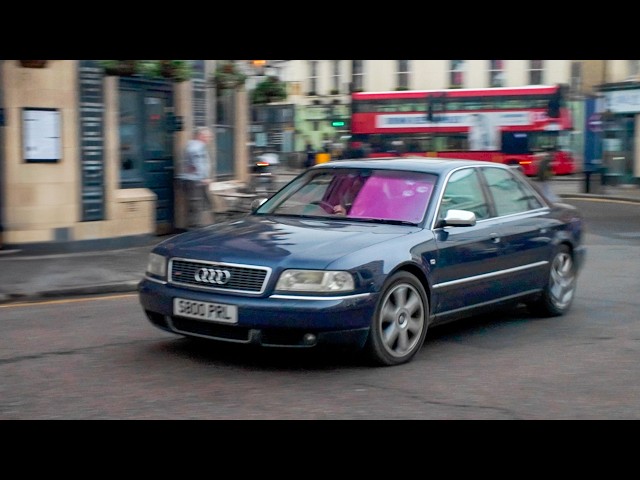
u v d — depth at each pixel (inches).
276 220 299.6
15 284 420.2
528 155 1561.3
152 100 605.3
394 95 1611.7
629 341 315.9
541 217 346.3
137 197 566.3
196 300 258.4
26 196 514.6
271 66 663.8
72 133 530.3
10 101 503.8
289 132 2332.7
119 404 229.0
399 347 273.3
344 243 265.3
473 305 307.1
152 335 316.2
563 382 257.0
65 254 518.6
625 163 1362.0
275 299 250.5
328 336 252.5
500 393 243.9
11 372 261.9
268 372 263.1
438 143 1583.4
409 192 301.0
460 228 299.6
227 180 699.4
